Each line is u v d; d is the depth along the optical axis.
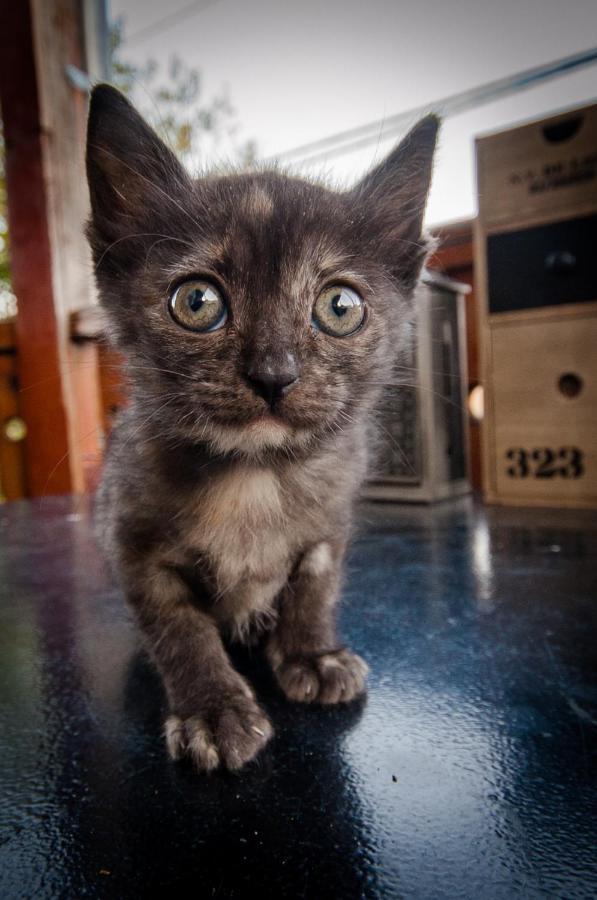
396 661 0.16
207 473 0.16
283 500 0.16
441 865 0.09
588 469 0.35
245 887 0.09
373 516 0.35
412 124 0.18
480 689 0.15
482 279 0.36
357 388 0.16
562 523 0.32
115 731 0.14
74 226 0.46
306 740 0.13
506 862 0.09
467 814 0.10
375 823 0.10
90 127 0.16
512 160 0.34
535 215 0.34
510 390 0.36
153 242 0.15
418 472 0.38
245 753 0.12
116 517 0.16
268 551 0.16
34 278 0.45
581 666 0.16
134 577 0.15
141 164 0.16
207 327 0.14
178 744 0.13
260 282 0.14
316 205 0.16
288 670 0.16
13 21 0.42
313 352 0.15
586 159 0.33
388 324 0.17
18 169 0.44
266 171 0.19
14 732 0.14
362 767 0.12
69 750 0.13
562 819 0.10
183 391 0.14
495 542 0.29
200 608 0.16
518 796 0.11
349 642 0.18
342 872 0.09
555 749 0.12
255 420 0.14
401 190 0.18
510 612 0.20
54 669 0.17
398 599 0.21
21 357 0.46
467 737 0.13
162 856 0.10
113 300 0.16
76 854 0.10
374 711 0.14
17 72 0.43
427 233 0.18
